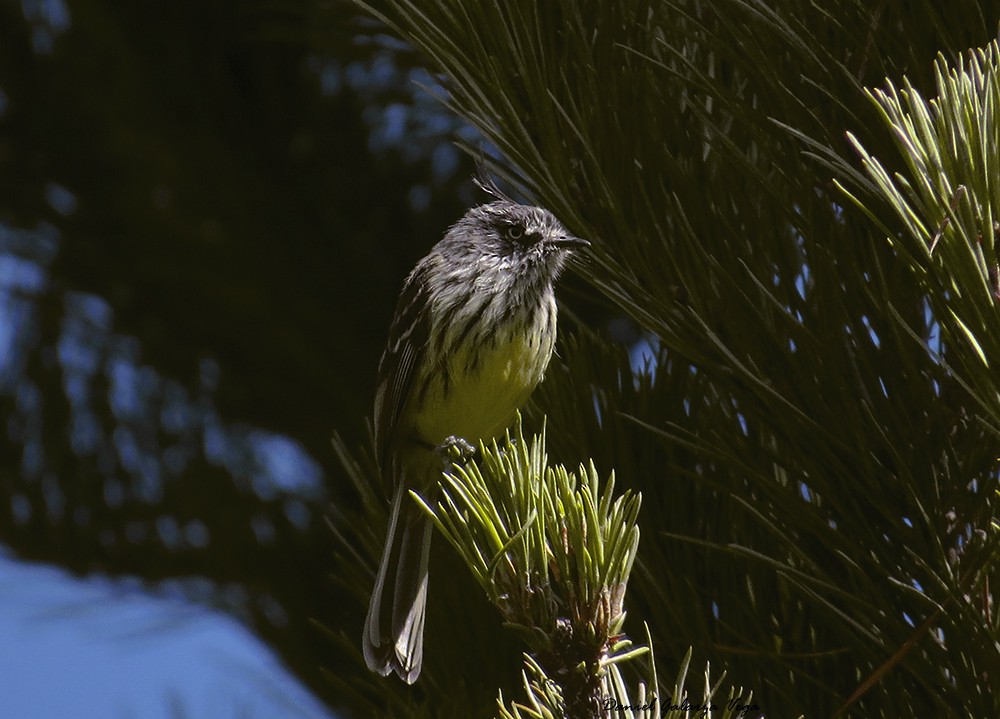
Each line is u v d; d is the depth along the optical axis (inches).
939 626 173.0
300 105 368.2
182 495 360.5
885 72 171.2
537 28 188.1
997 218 139.7
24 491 358.0
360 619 338.6
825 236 176.2
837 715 171.2
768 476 187.5
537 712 145.7
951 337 148.0
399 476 310.3
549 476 156.4
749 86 191.3
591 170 189.6
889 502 174.4
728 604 188.2
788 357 177.8
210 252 359.3
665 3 182.1
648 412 197.9
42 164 362.6
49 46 361.7
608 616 148.7
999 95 139.2
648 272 187.3
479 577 152.7
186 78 363.9
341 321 365.7
